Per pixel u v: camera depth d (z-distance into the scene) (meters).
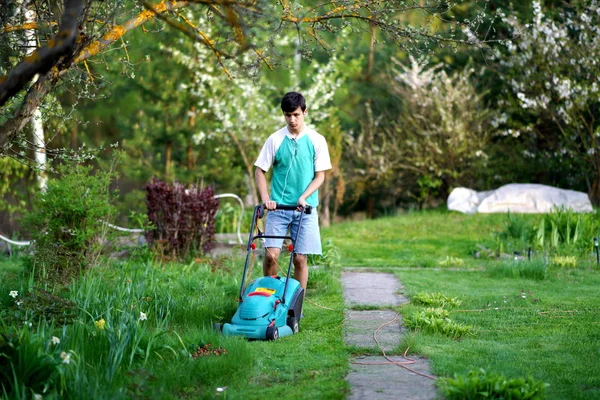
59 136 16.88
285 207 6.60
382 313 7.38
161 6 5.57
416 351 5.73
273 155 6.92
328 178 17.59
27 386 4.62
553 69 15.99
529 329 6.55
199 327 6.54
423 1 6.74
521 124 17.05
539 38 15.84
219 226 16.36
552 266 10.55
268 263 7.07
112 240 9.16
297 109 6.73
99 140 20.11
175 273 9.26
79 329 5.41
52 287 7.43
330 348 5.86
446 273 10.13
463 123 17.61
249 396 4.66
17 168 12.55
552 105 16.17
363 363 5.45
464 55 19.75
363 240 14.20
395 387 4.79
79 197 8.84
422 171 18.20
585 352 5.67
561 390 4.70
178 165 18.12
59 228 8.76
